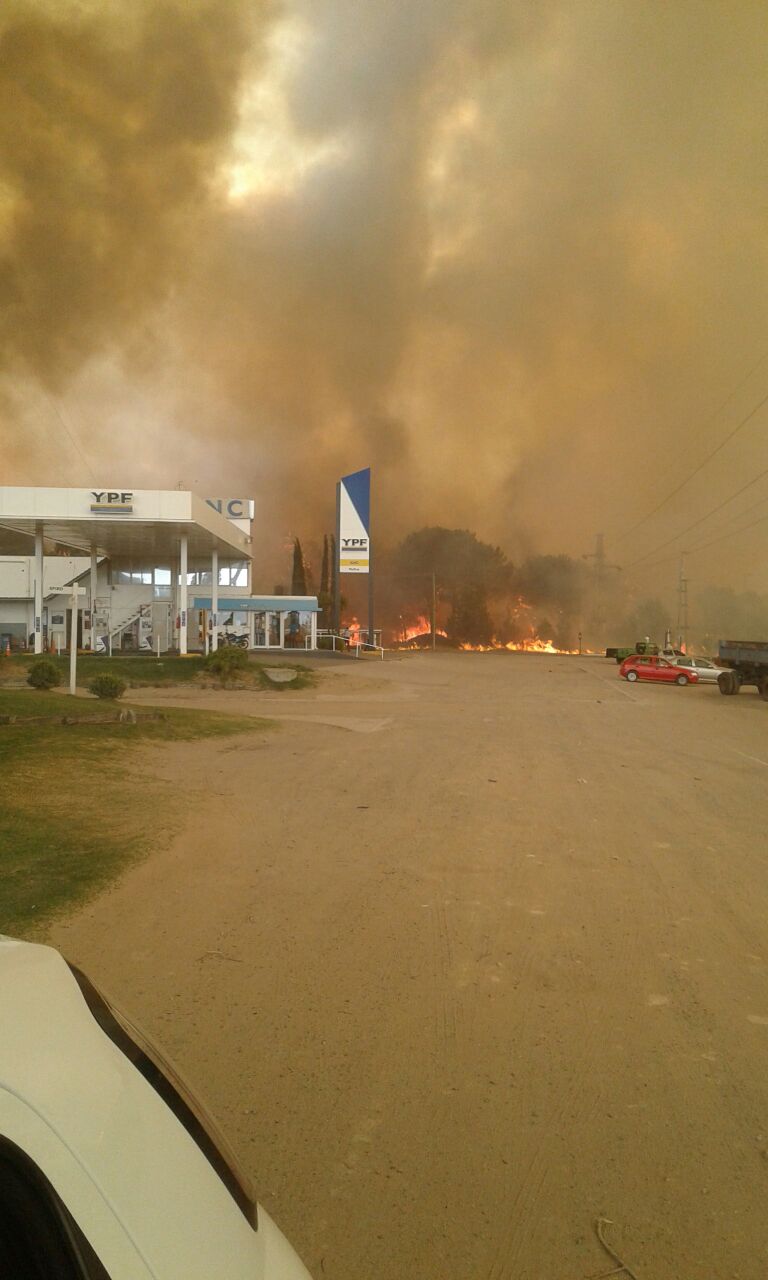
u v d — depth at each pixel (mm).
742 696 39219
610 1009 5383
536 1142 3893
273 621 63000
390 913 7262
